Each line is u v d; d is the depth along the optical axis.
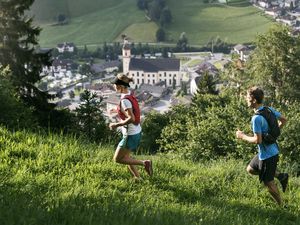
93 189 7.30
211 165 11.48
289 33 52.62
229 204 8.09
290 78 51.03
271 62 51.56
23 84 36.22
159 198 7.70
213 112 26.12
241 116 24.02
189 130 27.28
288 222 7.76
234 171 10.33
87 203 6.15
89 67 199.75
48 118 33.50
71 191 6.86
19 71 36.56
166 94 161.00
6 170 7.93
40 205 5.58
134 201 7.03
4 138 9.79
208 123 24.45
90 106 35.62
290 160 17.41
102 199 6.78
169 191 8.22
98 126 33.03
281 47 51.34
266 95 51.16
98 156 9.62
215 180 9.52
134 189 8.05
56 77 194.00
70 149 9.67
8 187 6.80
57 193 6.78
